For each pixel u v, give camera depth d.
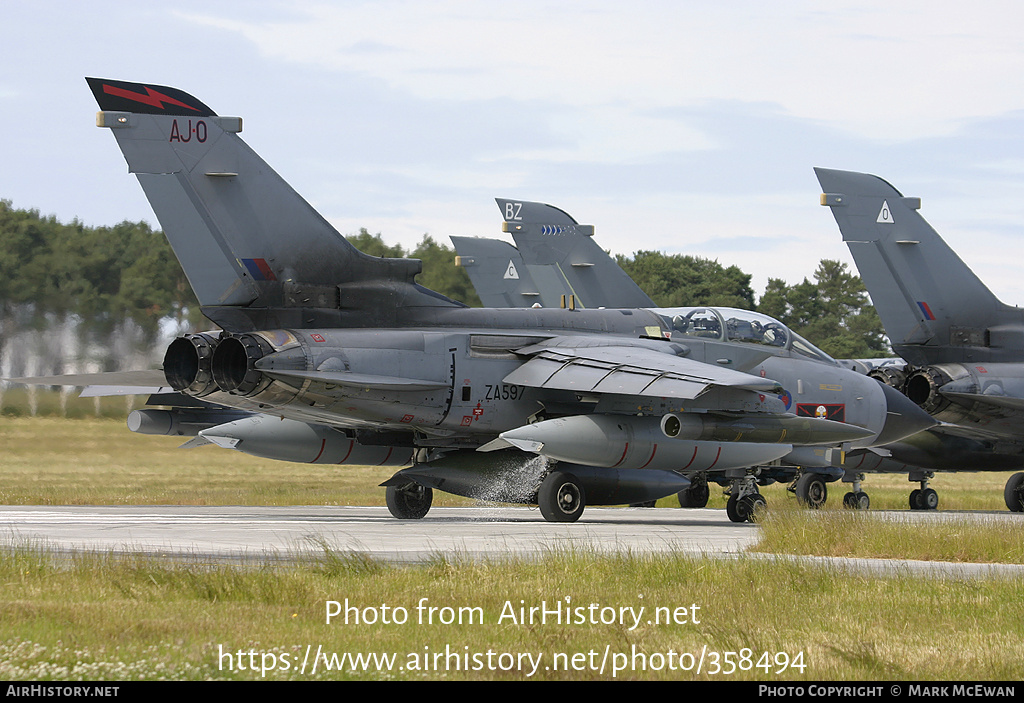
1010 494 100.56
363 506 91.31
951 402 89.69
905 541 51.56
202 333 66.19
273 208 67.31
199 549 49.09
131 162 63.38
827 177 88.12
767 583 39.72
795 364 83.12
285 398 66.69
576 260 123.00
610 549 50.06
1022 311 92.75
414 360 69.56
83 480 109.31
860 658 28.92
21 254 139.00
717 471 77.56
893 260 89.31
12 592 35.50
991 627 33.44
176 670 26.78
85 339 138.25
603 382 68.62
